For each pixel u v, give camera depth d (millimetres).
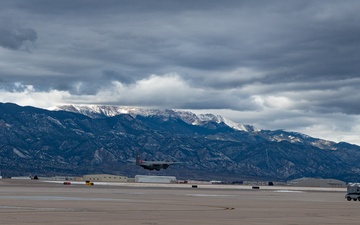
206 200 165500
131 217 95625
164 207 125625
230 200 169625
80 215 97562
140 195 193500
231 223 88188
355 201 189500
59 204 127125
